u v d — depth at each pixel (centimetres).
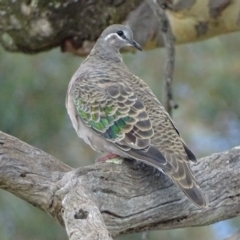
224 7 1544
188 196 1054
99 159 1184
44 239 2150
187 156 1126
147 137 1137
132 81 1255
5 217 2123
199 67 2450
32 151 1105
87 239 903
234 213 1205
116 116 1180
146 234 1341
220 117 2430
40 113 2217
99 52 1368
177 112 2483
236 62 2389
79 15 1562
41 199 1098
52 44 1631
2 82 2189
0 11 1559
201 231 2323
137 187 1106
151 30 1609
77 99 1236
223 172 1191
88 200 991
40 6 1541
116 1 1563
